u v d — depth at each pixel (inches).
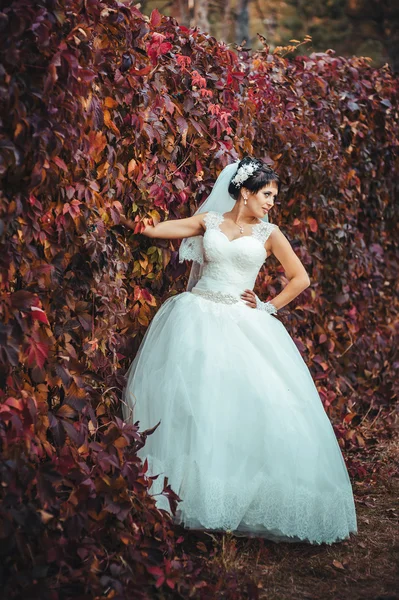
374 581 132.9
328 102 214.4
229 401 140.9
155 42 144.5
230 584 122.8
